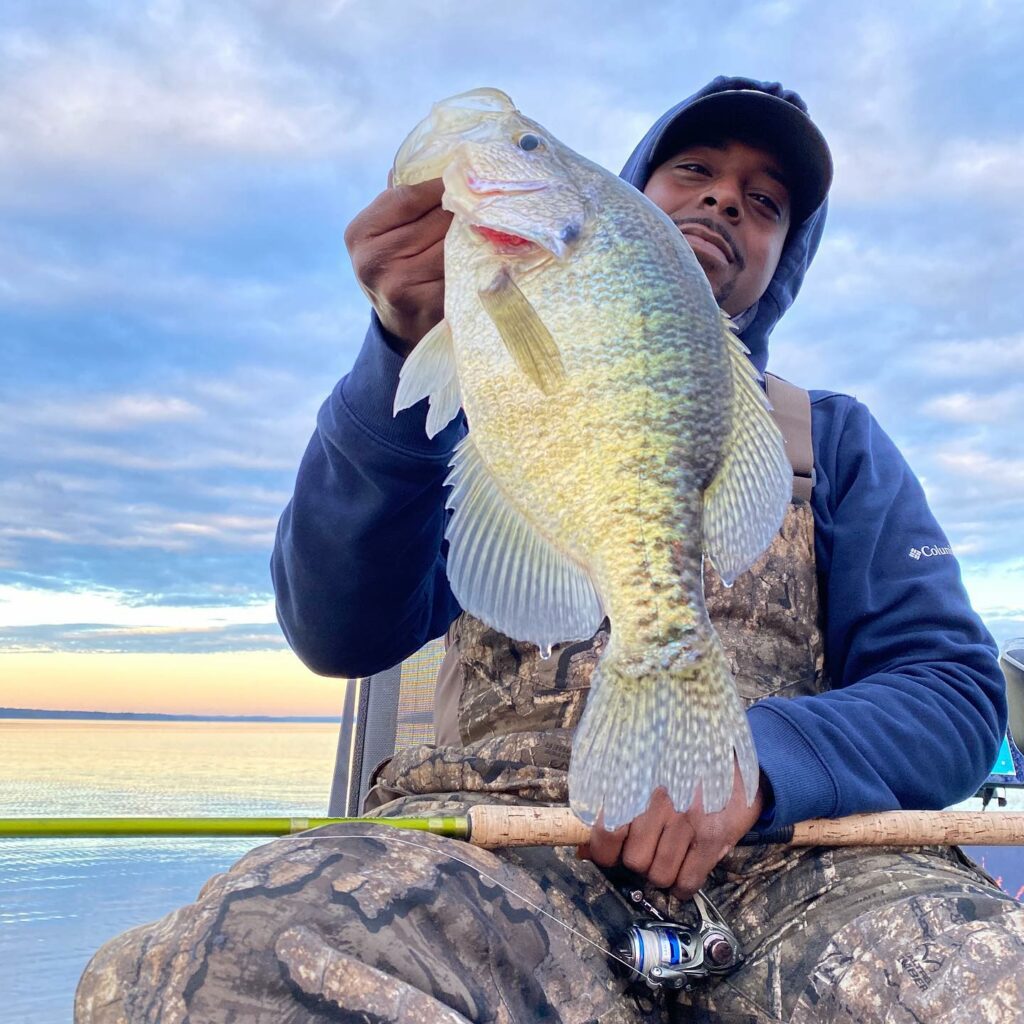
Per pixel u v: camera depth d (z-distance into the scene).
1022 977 0.54
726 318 0.60
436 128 0.62
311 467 0.84
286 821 0.60
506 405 0.56
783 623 0.83
